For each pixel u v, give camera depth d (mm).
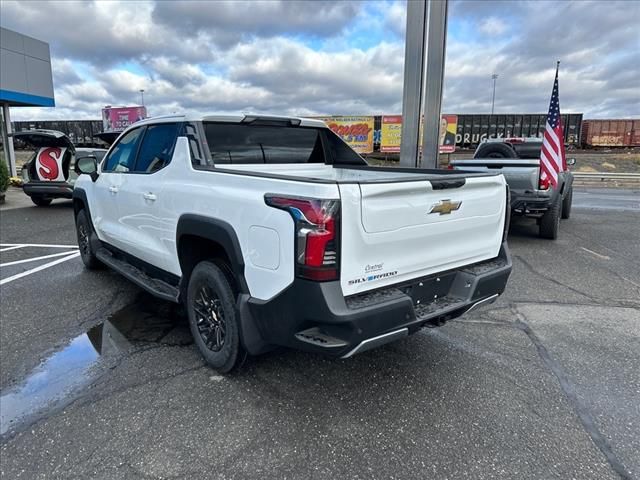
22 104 15977
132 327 4082
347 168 4762
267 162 4223
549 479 2291
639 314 4559
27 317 4301
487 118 31141
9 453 2453
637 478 2303
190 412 2818
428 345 3801
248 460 2408
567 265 6441
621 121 33531
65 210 11352
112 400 2939
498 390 3113
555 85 7340
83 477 2281
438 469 2354
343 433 2631
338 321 2398
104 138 15406
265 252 2635
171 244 3615
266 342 2889
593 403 2975
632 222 10211
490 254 3447
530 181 7559
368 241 2523
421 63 7980
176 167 3555
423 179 2758
